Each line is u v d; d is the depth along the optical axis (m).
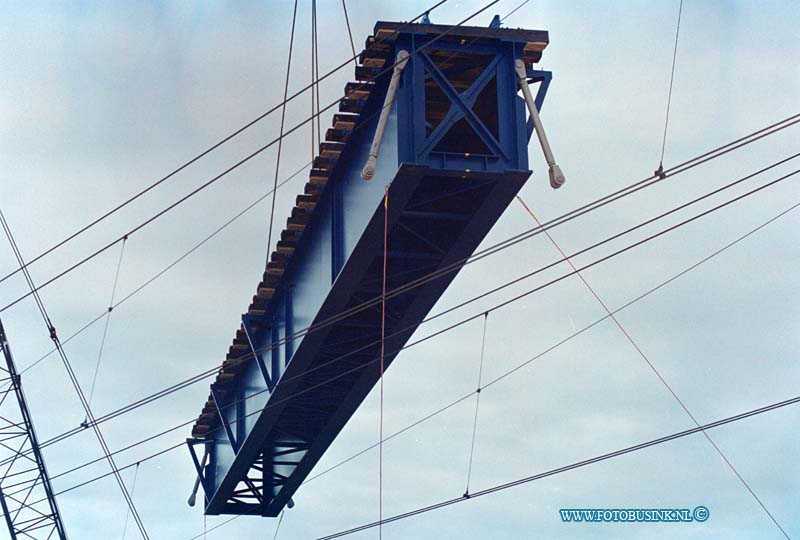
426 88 31.73
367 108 33.16
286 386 40.56
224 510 51.31
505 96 30.06
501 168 29.70
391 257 34.69
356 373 41.44
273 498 50.88
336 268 35.16
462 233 32.88
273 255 40.12
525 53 30.64
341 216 35.34
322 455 47.38
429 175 29.95
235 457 46.09
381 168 31.20
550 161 28.84
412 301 36.94
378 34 30.03
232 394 48.00
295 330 39.62
